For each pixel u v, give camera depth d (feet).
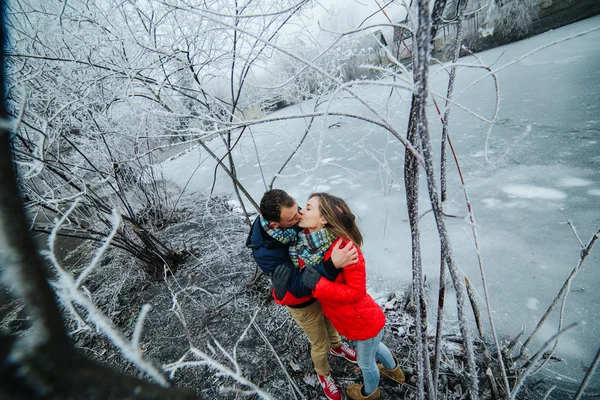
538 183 11.73
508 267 8.60
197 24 6.46
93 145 10.05
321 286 4.37
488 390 5.69
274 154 24.86
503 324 7.14
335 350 6.91
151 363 1.45
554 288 7.66
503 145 15.29
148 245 10.69
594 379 5.73
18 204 0.75
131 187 13.41
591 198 10.15
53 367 0.66
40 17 6.73
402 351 6.88
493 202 11.50
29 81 7.18
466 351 3.19
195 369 7.70
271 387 6.86
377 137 20.29
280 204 4.47
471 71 31.22
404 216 12.14
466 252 9.59
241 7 6.17
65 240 17.19
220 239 13.25
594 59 23.88
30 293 0.71
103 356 8.62
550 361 6.15
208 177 24.35
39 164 2.25
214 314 9.13
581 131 14.28
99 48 6.86
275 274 4.89
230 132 7.36
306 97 8.09
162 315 9.64
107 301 10.72
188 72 7.25
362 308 4.82
